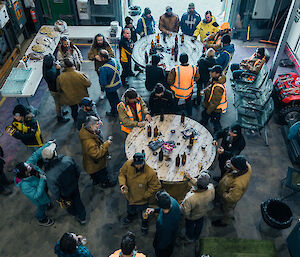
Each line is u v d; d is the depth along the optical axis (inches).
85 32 355.6
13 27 366.0
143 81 334.3
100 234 204.5
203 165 196.1
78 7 390.3
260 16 386.0
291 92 273.6
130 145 209.6
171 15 346.0
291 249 189.0
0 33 348.5
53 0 390.3
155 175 174.4
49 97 320.5
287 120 279.4
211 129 279.7
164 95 228.2
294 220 213.9
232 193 175.9
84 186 234.5
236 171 175.2
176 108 275.4
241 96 280.4
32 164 183.8
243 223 211.6
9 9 352.2
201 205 167.6
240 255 181.8
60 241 142.2
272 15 385.1
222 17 456.8
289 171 219.9
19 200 225.6
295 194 229.1
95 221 212.1
